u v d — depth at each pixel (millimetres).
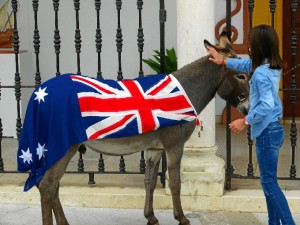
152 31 9164
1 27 9250
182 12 5730
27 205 6125
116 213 5902
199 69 5055
